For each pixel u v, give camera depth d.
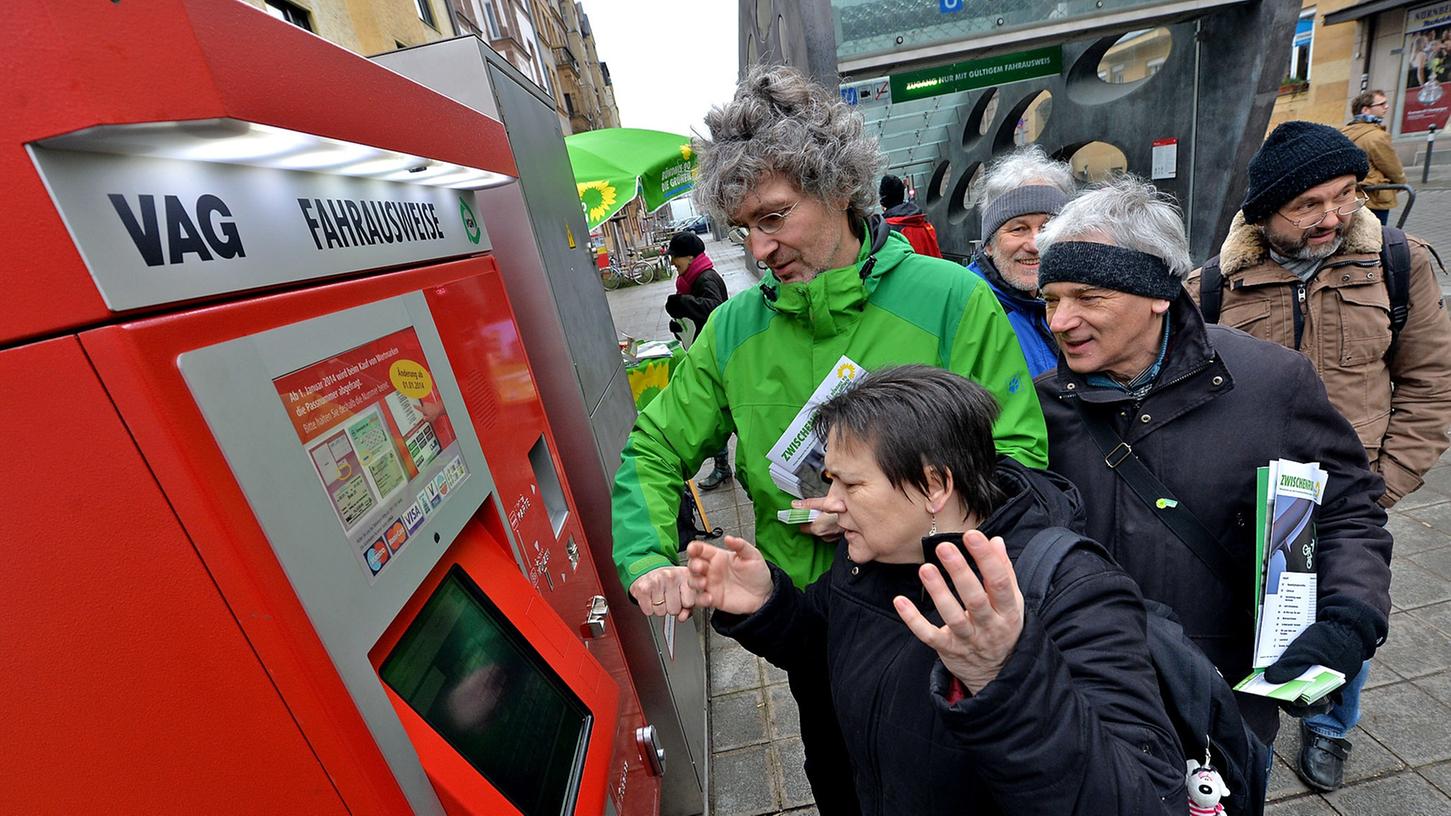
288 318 0.67
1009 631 0.62
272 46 0.58
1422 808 1.75
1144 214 1.14
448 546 0.89
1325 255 1.60
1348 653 1.04
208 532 0.55
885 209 3.65
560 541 1.38
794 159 1.04
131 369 0.51
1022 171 1.94
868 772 0.92
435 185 1.13
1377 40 13.41
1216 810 0.88
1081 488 1.31
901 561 0.87
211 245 0.60
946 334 1.18
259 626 0.58
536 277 1.74
